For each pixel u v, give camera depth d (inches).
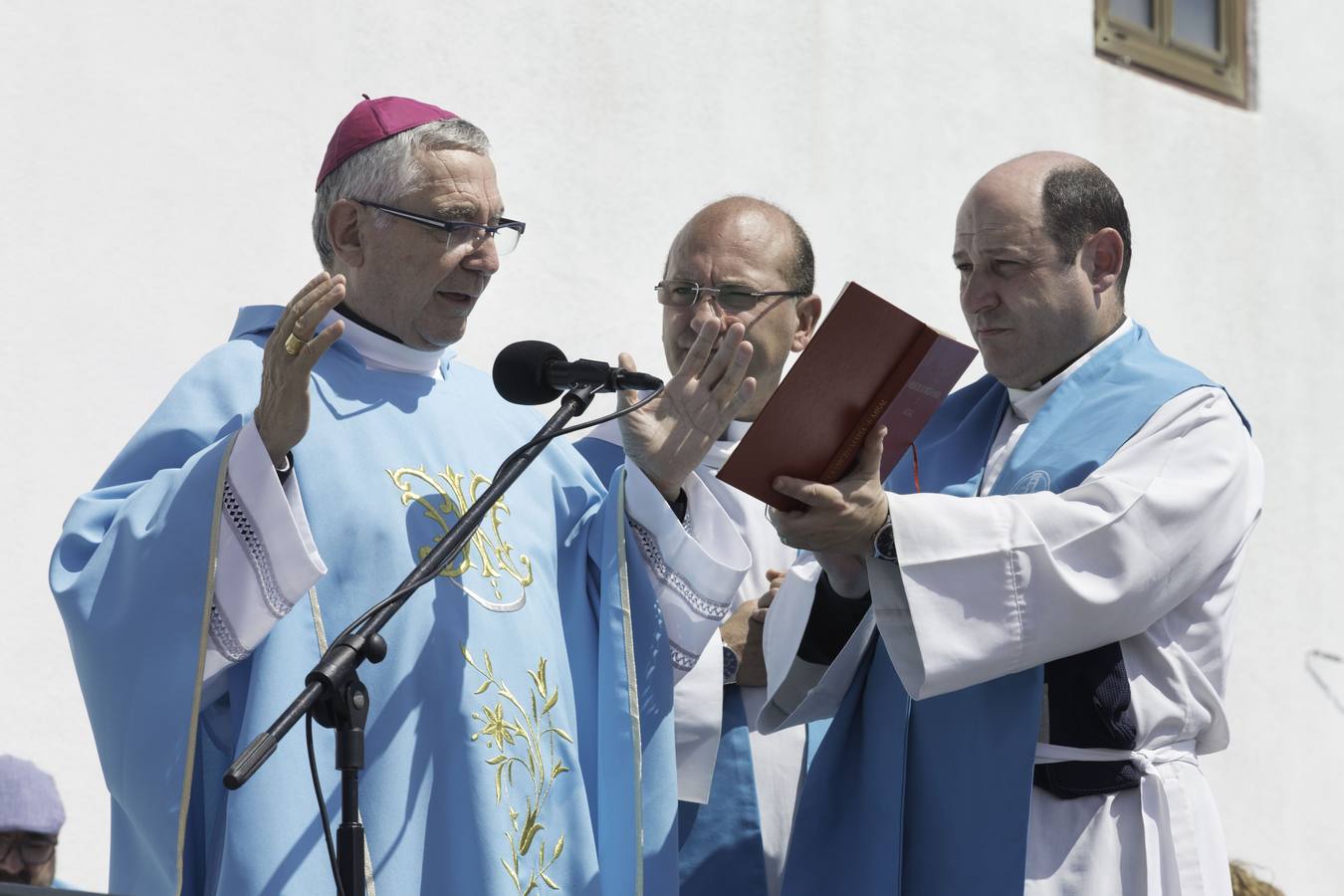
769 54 1038.4
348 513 558.6
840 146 1062.4
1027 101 1156.5
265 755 454.9
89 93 808.9
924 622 571.5
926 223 1096.2
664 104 987.9
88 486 789.9
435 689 551.5
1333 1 1326.3
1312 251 1279.5
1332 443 1266.0
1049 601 577.3
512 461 528.7
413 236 586.6
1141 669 598.5
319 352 507.2
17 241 786.2
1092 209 637.3
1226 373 1222.9
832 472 571.2
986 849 587.5
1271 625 1214.9
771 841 673.6
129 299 808.3
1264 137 1269.7
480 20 921.5
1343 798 1221.7
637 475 602.5
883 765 622.5
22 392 779.4
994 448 651.5
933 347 549.3
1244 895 785.6
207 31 839.1
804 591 646.5
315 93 865.5
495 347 905.5
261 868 515.8
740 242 718.5
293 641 544.1
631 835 581.6
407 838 535.5
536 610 586.2
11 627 766.5
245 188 841.5
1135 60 1221.7
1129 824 587.2
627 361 551.5
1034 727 586.9
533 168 931.3
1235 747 1182.3
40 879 716.7
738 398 598.2
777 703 649.0
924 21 1112.2
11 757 728.3
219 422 566.3
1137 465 603.5
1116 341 643.5
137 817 525.3
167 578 523.8
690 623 609.0
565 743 576.7
